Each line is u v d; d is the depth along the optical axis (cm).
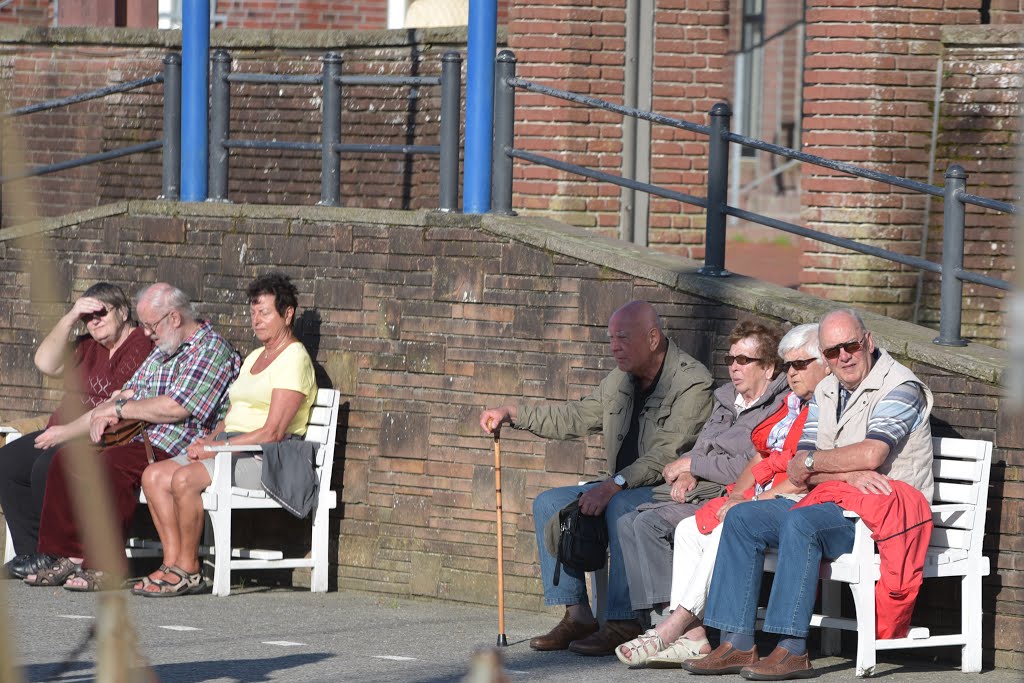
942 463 1083
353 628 1231
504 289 1355
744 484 1095
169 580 1366
